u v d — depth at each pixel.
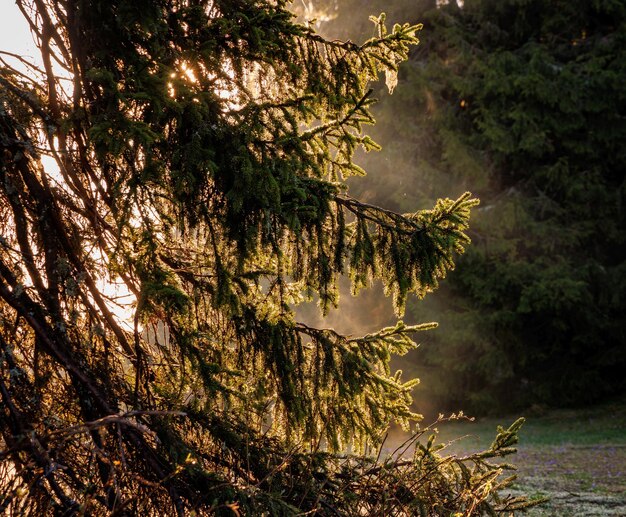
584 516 7.25
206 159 3.45
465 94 19.55
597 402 19.48
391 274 4.04
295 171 3.64
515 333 19.38
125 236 3.52
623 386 19.77
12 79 3.72
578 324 19.27
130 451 3.45
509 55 19.42
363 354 4.03
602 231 19.50
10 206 3.66
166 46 3.62
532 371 19.97
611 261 20.52
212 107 3.60
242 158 3.47
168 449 3.42
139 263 3.38
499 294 19.02
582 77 19.22
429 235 3.98
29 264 3.55
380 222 4.03
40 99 3.77
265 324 3.91
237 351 3.95
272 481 3.67
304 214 3.66
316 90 4.00
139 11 3.43
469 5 20.12
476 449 13.32
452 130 19.89
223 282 3.65
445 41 20.19
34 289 3.53
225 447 3.66
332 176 4.09
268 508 3.35
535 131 18.98
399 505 3.75
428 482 3.77
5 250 3.52
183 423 3.65
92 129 3.20
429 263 3.97
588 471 10.41
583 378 19.16
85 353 3.54
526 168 20.08
